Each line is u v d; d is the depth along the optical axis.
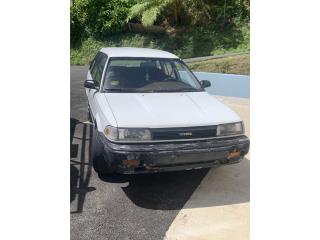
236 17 12.84
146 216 3.05
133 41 14.11
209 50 12.10
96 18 14.82
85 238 2.71
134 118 3.33
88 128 5.36
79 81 9.46
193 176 3.88
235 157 3.52
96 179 3.73
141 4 13.43
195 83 4.52
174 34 13.54
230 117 3.61
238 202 3.33
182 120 3.40
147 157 3.19
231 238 2.77
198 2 13.10
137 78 4.30
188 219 3.02
